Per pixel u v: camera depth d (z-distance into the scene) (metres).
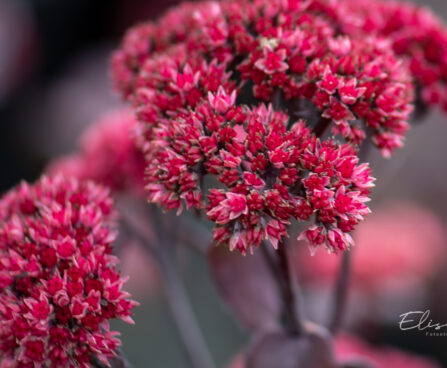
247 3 0.37
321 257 0.51
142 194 0.43
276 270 0.38
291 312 0.38
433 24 0.40
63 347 0.34
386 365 0.48
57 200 0.36
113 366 0.35
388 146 0.35
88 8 1.04
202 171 0.34
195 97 0.35
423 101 0.40
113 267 0.35
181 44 0.37
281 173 0.33
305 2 0.37
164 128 0.34
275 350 0.39
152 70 0.36
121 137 0.42
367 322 0.53
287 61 0.35
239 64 0.36
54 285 0.34
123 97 0.39
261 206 0.33
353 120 0.35
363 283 0.51
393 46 0.40
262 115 0.34
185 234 0.44
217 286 0.42
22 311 0.34
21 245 0.35
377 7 0.40
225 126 0.34
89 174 0.42
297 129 0.34
